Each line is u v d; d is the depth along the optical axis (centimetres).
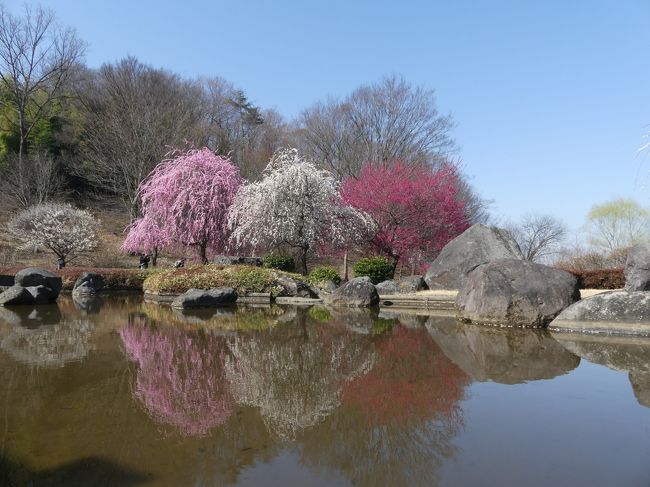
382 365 583
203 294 1150
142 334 780
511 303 862
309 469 310
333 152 2884
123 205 2773
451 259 1312
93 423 386
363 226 1590
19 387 479
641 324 761
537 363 592
